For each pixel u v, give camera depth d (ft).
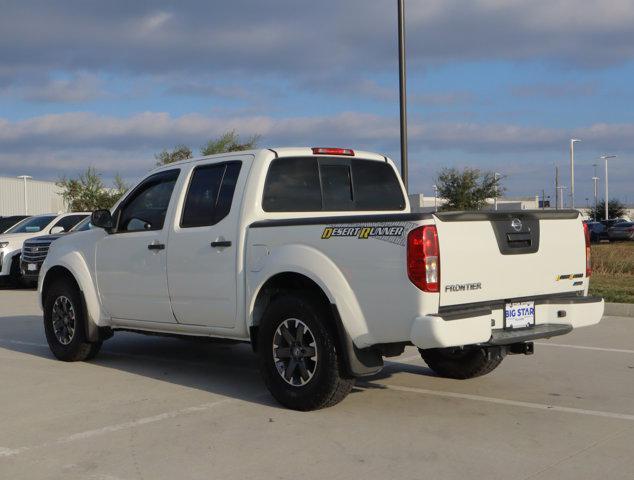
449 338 17.66
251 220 21.86
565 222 21.13
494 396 22.13
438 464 15.98
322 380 19.71
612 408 20.67
